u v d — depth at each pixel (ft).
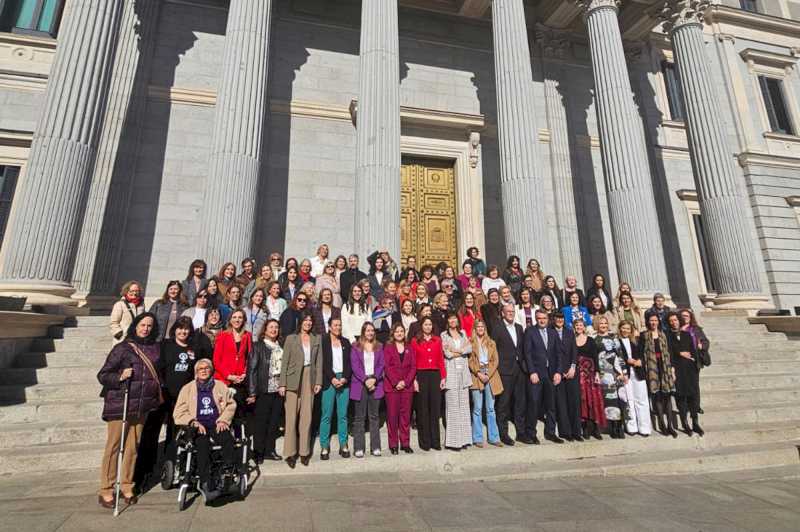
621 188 35.29
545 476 17.92
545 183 49.37
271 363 17.94
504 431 20.39
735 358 30.78
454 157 47.24
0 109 36.19
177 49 41.65
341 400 18.71
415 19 50.44
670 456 19.99
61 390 19.29
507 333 21.36
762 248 53.47
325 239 42.16
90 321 24.40
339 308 23.03
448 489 16.16
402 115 44.78
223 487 14.32
